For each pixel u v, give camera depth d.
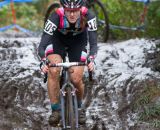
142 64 15.11
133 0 21.33
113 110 13.01
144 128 12.02
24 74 14.48
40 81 14.27
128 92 13.51
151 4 21.38
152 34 20.41
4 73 14.63
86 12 11.09
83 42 11.59
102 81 14.20
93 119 12.74
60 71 11.40
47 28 10.98
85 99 13.71
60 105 11.24
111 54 16.11
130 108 12.93
